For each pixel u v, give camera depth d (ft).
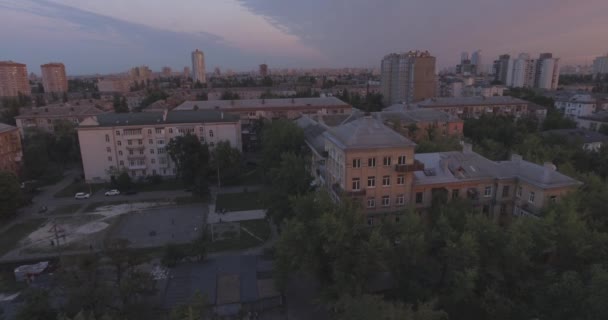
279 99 533.14
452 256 145.28
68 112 515.91
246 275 197.77
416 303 146.30
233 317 164.86
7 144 348.59
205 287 187.42
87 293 151.53
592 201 180.04
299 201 173.88
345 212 161.89
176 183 354.95
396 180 194.80
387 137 193.06
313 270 155.33
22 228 261.65
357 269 147.74
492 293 136.36
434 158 218.18
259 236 242.17
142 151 361.30
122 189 332.80
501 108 557.74
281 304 171.53
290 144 308.19
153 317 164.55
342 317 124.98
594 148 309.63
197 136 354.13
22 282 196.75
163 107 548.72
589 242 150.41
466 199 191.01
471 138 406.62
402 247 150.00
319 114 380.78
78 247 231.91
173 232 250.98
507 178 199.52
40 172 362.94
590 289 113.19
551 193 183.83
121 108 601.21
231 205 299.38
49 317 151.23
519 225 156.04
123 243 173.17
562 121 433.07
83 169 386.32
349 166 188.24
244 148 467.93
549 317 122.52
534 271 152.35
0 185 265.75
